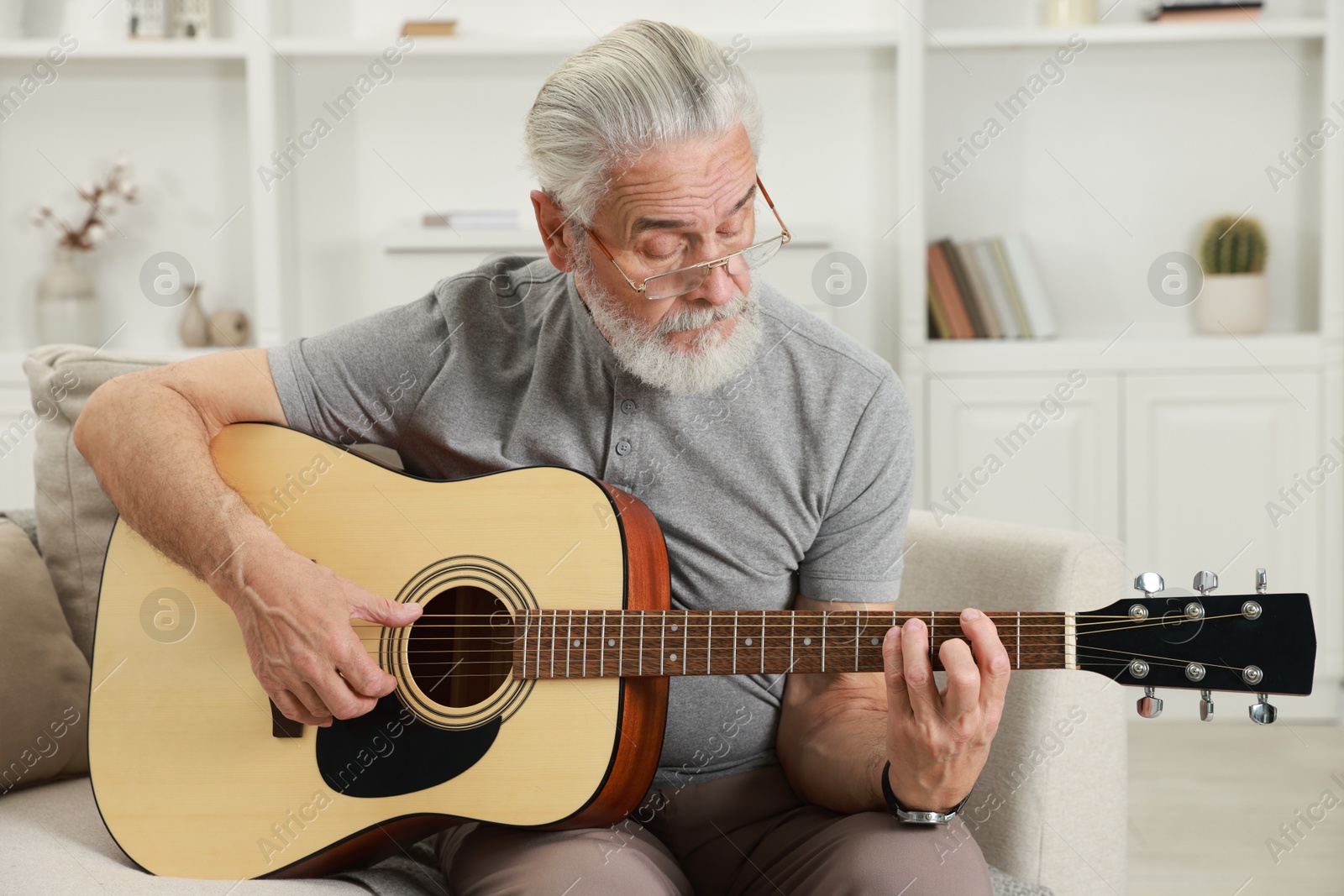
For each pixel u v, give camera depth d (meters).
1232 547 2.95
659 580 1.18
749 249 1.16
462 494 1.20
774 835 1.18
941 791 1.03
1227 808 2.36
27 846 1.11
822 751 1.19
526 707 1.12
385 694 1.13
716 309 1.16
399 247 3.02
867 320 3.26
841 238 3.24
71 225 3.24
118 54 3.00
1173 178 3.17
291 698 1.12
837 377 1.25
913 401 3.00
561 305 1.29
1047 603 1.33
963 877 1.00
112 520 1.47
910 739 1.00
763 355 1.25
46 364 1.50
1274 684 1.00
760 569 1.27
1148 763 2.64
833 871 1.02
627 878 1.04
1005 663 0.98
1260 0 3.01
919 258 3.01
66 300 3.11
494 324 1.33
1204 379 2.94
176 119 3.22
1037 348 2.96
